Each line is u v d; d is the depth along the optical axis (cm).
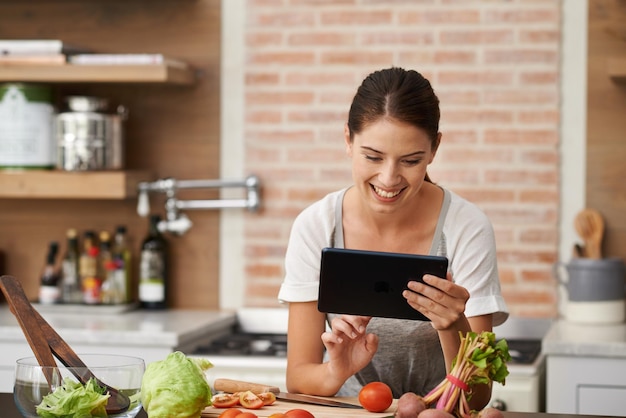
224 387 227
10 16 438
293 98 420
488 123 406
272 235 423
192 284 430
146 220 434
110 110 433
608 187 400
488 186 406
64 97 433
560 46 402
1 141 410
